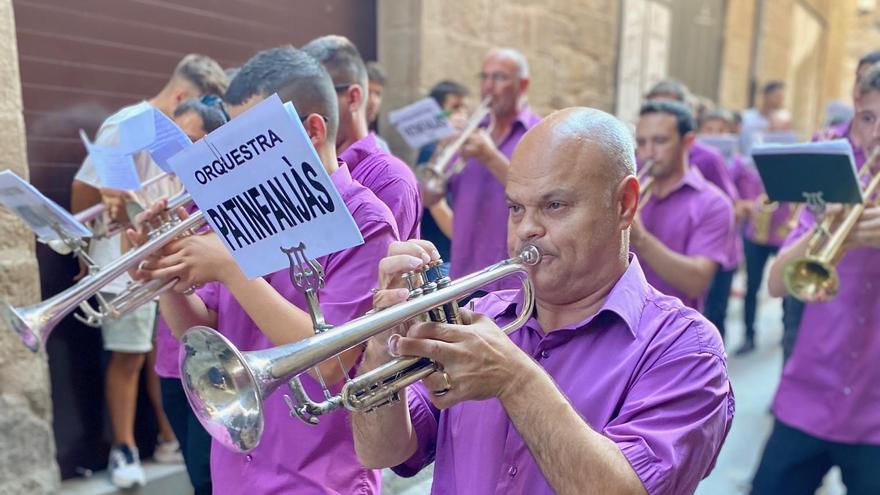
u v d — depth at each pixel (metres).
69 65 3.00
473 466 1.27
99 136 2.43
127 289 1.80
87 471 3.25
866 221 2.17
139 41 3.23
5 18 2.53
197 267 1.57
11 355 2.66
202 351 1.09
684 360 1.15
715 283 4.61
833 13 12.57
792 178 2.25
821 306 2.44
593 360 1.23
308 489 1.61
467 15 4.54
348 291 1.54
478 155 3.03
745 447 3.88
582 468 1.00
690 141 2.93
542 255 1.18
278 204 1.12
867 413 2.35
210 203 1.19
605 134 1.18
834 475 3.58
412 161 4.36
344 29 4.18
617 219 1.20
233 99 1.65
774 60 9.98
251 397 1.02
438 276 1.11
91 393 3.25
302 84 1.59
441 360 1.00
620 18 6.11
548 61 5.32
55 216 1.79
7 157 2.57
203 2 3.46
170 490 3.31
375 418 1.28
